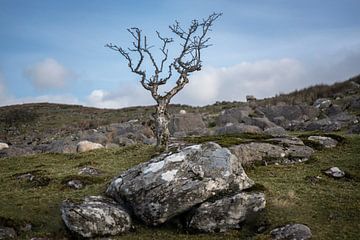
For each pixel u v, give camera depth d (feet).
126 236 61.77
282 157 99.19
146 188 65.77
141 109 376.48
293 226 57.88
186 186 64.69
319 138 112.68
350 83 238.89
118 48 112.37
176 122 191.93
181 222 65.21
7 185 92.43
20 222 64.23
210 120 222.28
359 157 99.50
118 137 174.50
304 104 218.38
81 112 410.11
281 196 70.85
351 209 64.69
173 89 114.11
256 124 171.94
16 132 304.91
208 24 113.50
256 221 63.41
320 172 90.27
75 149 140.05
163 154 74.18
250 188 68.54
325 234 56.85
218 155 70.23
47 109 438.81
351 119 154.20
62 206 63.46
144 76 113.29
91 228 60.90
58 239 60.59
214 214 62.90
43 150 157.79
